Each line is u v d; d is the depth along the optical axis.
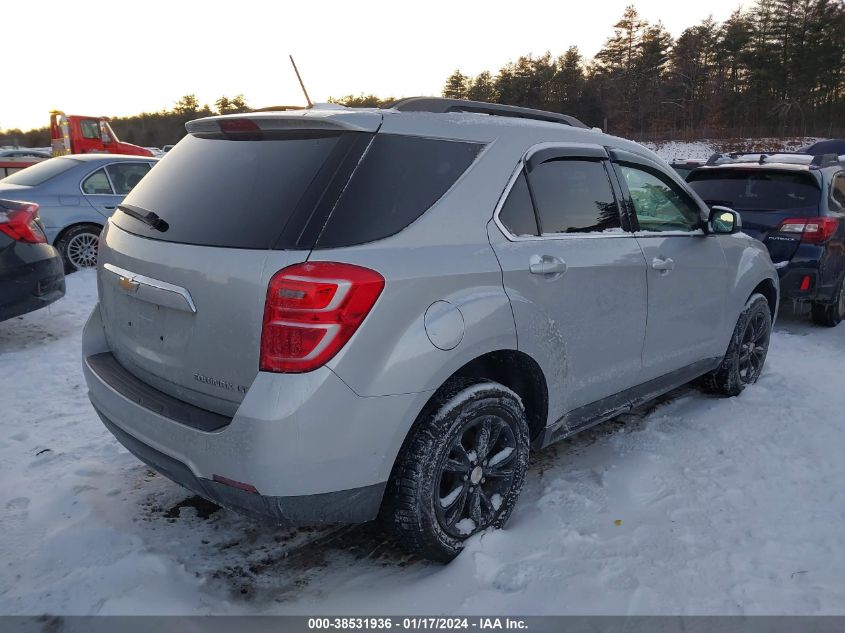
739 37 74.88
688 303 4.01
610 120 76.50
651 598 2.61
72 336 6.04
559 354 3.11
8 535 2.99
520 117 3.47
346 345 2.34
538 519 3.12
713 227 4.15
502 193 2.95
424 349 2.51
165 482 3.49
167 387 2.71
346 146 2.57
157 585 2.64
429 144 2.78
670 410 4.51
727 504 3.29
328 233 2.40
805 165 6.80
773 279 5.01
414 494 2.60
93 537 2.92
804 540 2.99
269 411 2.27
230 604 2.60
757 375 5.05
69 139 19.95
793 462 3.72
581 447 3.94
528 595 2.62
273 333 2.30
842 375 5.25
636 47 81.25
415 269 2.52
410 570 2.83
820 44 71.94
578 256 3.19
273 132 2.77
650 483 3.48
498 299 2.77
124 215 3.05
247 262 2.38
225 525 3.13
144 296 2.68
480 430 2.84
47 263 5.57
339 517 2.49
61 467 3.63
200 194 2.73
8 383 4.84
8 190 8.04
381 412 2.43
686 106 75.88
